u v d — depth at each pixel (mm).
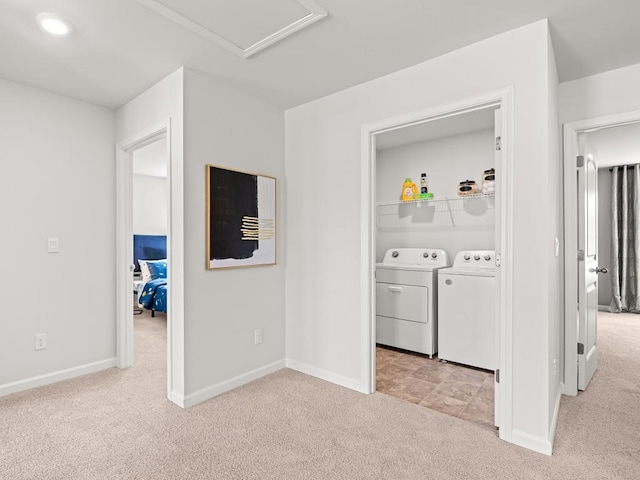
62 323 2873
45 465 1785
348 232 2750
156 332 4367
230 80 2621
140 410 2359
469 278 3211
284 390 2693
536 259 1938
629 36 2055
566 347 2670
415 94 2391
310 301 2998
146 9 1795
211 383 2572
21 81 2631
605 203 5844
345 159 2768
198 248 2494
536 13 1859
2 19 1867
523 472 1759
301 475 1735
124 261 3166
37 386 2727
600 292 5887
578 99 2594
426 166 4062
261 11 1830
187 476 1718
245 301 2824
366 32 2027
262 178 2945
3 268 2596
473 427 2180
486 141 3660
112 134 3168
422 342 3529
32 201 2723
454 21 1929
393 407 2436
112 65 2389
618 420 2264
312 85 2707
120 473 1731
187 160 2430
